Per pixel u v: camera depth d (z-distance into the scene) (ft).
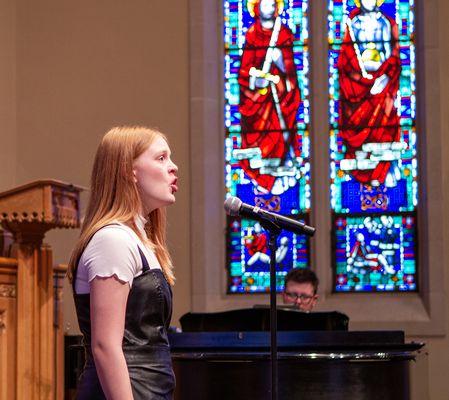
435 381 32.40
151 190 10.94
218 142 34.88
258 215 14.32
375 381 18.19
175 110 34.86
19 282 22.61
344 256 33.86
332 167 34.32
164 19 35.27
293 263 33.99
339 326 20.88
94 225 10.60
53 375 23.50
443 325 32.63
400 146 34.04
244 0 35.47
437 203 33.19
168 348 10.75
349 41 34.78
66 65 35.58
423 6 34.04
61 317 24.49
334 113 34.55
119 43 35.42
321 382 18.12
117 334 10.17
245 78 35.19
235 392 18.25
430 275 32.94
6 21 35.60
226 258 34.40
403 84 34.30
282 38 35.22
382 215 33.83
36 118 35.47
